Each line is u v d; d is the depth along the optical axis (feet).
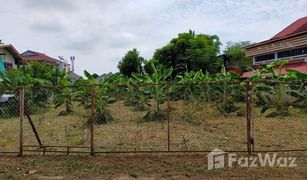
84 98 39.91
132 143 24.21
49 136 27.63
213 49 86.94
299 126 31.30
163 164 18.62
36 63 64.13
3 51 77.61
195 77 47.11
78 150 22.03
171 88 35.70
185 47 87.71
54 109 44.09
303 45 62.69
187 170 17.63
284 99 39.96
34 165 18.61
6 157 20.10
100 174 17.21
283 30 83.56
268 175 16.75
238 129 29.48
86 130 30.14
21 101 20.65
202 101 34.35
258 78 42.52
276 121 34.24
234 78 46.06
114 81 40.45
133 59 129.49
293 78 40.06
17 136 27.63
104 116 34.65
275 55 72.95
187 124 32.24
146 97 41.78
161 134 27.53
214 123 32.40
